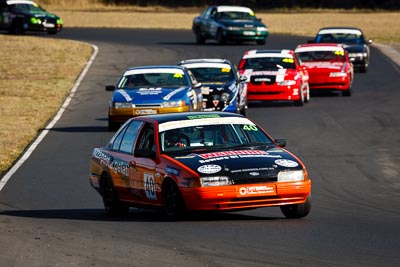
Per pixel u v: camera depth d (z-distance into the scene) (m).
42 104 117.19
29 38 192.38
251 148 47.25
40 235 41.97
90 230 43.50
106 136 89.62
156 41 197.75
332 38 152.88
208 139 47.84
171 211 45.91
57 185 65.56
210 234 40.59
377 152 77.56
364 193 59.62
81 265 34.34
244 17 187.88
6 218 49.75
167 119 49.28
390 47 190.75
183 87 88.94
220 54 166.12
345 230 41.66
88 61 162.00
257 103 115.06
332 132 88.94
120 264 34.34
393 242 38.12
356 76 141.25
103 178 52.66
